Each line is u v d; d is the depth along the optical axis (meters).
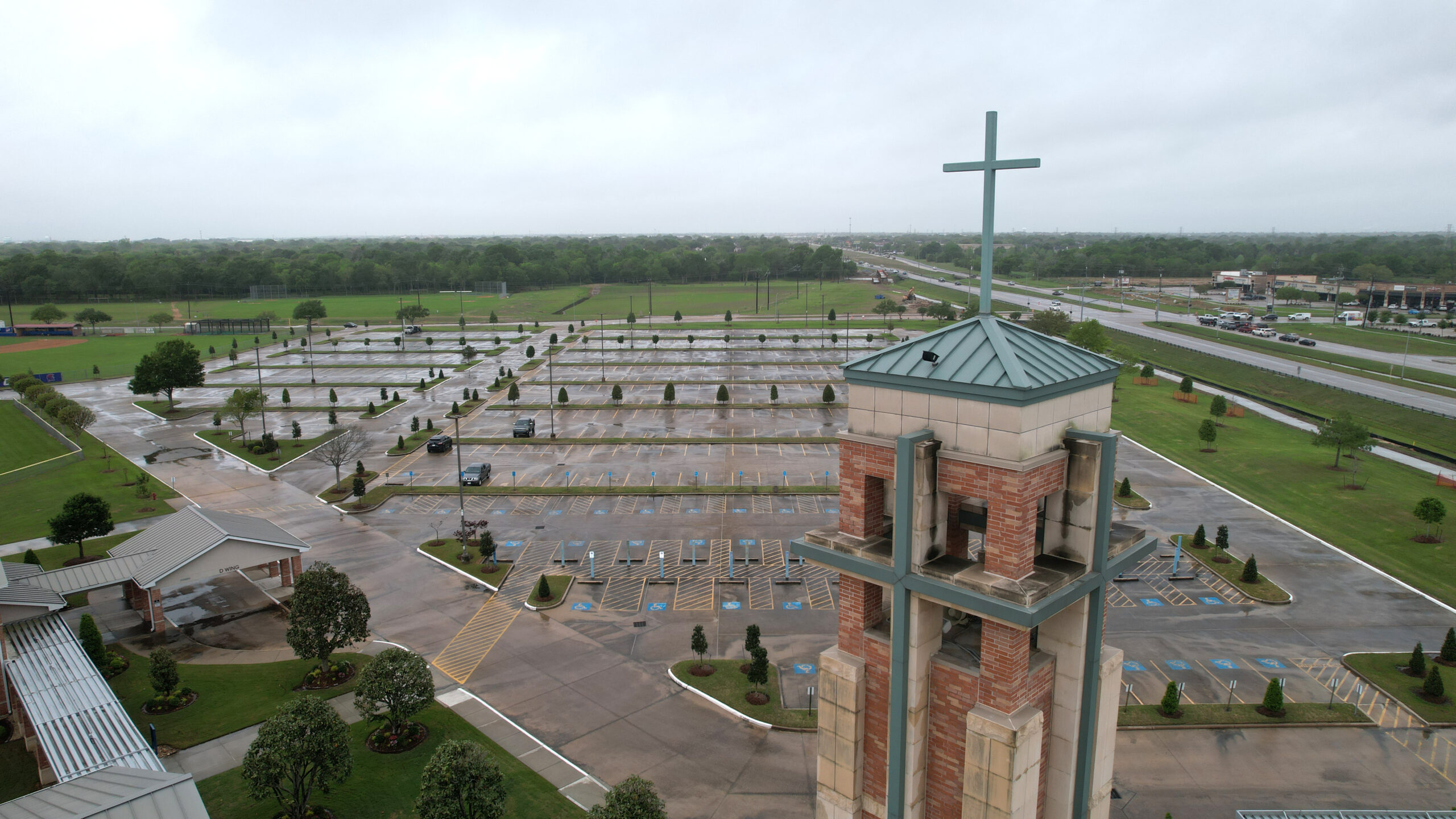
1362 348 131.50
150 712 34.84
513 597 46.12
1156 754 32.56
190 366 94.44
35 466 70.94
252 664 39.09
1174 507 61.09
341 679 37.53
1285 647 40.97
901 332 154.62
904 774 16.03
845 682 16.75
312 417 89.38
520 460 72.56
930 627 15.77
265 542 43.84
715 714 35.09
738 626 42.66
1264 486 65.62
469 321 185.00
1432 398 94.50
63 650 34.19
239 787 30.03
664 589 47.00
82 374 115.94
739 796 29.91
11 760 31.62
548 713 35.03
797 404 93.25
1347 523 57.12
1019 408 14.05
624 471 68.81
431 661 39.22
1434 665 36.69
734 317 184.88
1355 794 30.34
